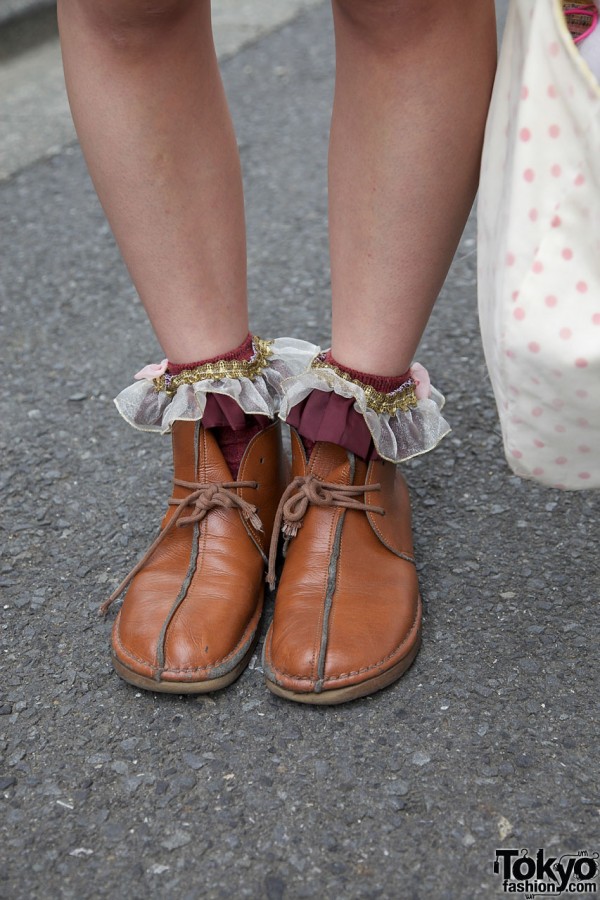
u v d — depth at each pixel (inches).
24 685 44.7
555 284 32.9
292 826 37.0
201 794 38.6
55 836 37.2
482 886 34.5
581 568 49.8
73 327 76.8
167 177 41.5
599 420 34.4
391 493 48.0
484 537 52.4
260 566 47.1
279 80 121.6
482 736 40.6
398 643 43.1
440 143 38.1
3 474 60.1
